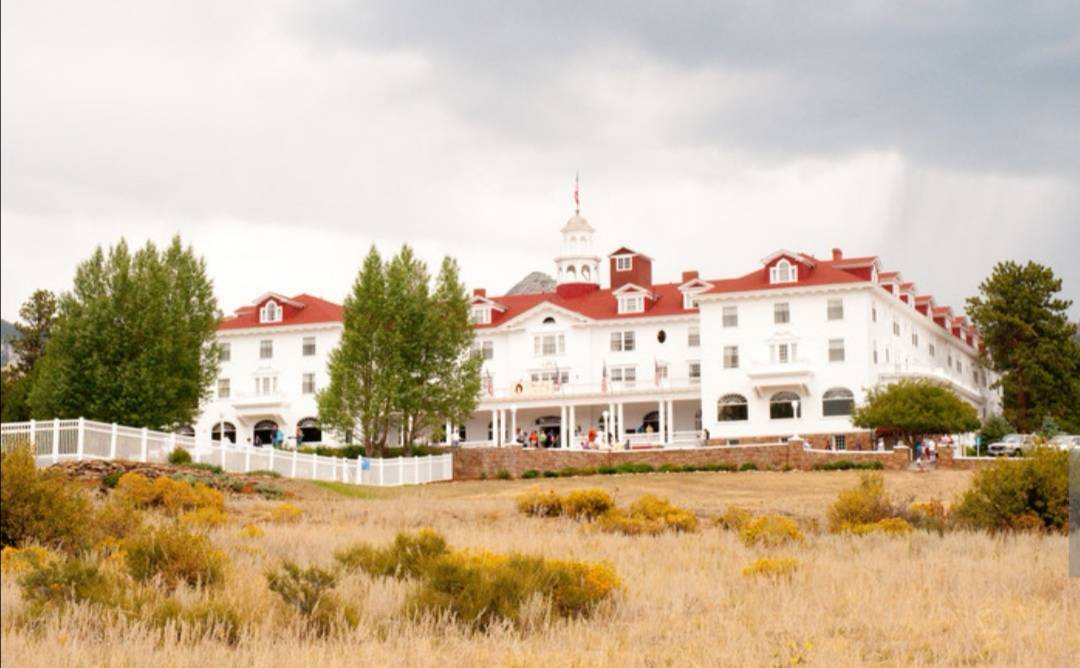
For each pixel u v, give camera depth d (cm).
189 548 2402
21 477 3128
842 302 9662
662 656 1666
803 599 2106
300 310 11350
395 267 8106
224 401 11150
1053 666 1541
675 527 3803
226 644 1816
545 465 7888
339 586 2183
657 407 10644
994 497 3628
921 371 9881
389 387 7831
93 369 7000
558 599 2098
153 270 7456
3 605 2183
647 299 10812
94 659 1712
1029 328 10331
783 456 7475
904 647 1700
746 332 9862
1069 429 10075
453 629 1919
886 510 3831
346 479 6475
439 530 3519
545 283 14250
